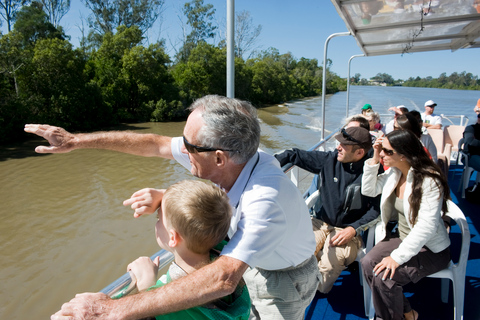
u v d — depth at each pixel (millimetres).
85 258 9984
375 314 2355
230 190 1317
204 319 1110
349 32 4391
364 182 2422
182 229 1067
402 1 3068
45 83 27859
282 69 64500
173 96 37281
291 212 1318
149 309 983
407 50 5398
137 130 30359
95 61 35344
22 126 25500
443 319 2443
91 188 15992
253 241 1153
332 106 48438
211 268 1070
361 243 2607
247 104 1317
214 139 1196
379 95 69938
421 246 2004
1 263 9664
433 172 2029
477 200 4484
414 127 3400
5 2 42750
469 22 3736
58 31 42781
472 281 2836
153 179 17578
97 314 968
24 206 13742
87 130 29469
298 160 2730
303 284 1593
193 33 57688
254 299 1668
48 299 8258
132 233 11508
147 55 35531
